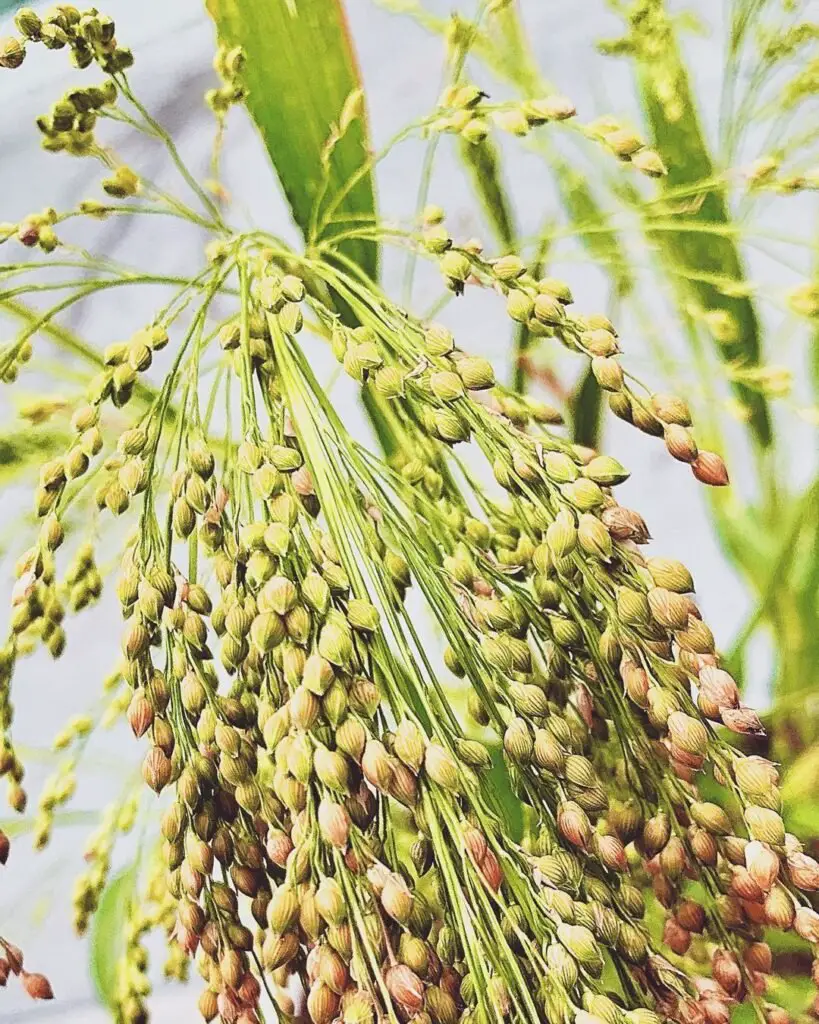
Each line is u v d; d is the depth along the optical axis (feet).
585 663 0.73
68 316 1.11
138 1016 0.83
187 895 0.69
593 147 0.99
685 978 0.72
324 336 0.90
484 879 0.64
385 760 0.64
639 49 0.93
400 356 0.73
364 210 0.91
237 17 0.89
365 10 1.05
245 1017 0.69
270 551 0.67
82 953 1.09
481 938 0.64
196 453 0.70
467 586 0.73
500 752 0.90
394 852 0.68
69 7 0.75
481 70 1.02
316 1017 0.63
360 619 0.66
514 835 0.85
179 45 1.11
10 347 0.81
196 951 0.70
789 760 0.97
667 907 0.74
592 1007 0.64
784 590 0.99
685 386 0.97
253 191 1.10
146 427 0.72
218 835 0.70
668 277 0.97
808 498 0.96
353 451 0.72
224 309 1.10
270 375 0.75
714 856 0.71
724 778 0.69
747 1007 0.88
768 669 1.02
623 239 0.99
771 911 0.68
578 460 0.72
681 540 1.06
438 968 0.66
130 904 0.86
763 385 0.90
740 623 1.04
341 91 0.89
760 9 0.95
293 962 0.70
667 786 0.72
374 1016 0.64
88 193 1.13
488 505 0.78
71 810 1.10
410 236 0.78
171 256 1.12
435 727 0.66
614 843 0.69
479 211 1.05
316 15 0.89
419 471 0.82
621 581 0.69
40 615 0.74
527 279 0.73
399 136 0.83
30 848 1.11
